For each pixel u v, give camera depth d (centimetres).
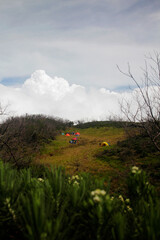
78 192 152
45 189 158
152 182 627
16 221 125
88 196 147
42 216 98
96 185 170
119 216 121
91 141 2909
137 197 184
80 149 2234
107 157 1371
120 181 699
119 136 2986
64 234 109
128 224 147
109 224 119
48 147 2258
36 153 1764
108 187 160
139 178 188
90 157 1528
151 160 977
